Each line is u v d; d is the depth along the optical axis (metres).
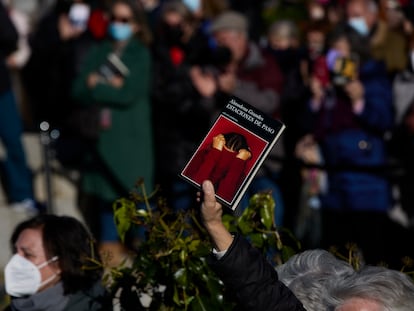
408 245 11.63
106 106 12.16
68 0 14.51
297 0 15.27
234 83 11.27
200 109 11.28
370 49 11.86
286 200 11.76
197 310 5.71
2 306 7.63
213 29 11.30
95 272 6.63
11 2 16.81
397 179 11.67
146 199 6.16
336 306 4.43
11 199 13.84
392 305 4.32
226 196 4.98
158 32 11.85
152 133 12.16
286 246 5.98
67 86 13.49
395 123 11.61
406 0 13.22
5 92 13.59
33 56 14.40
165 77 11.59
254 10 16.06
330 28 12.94
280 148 11.77
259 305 4.80
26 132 15.87
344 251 7.17
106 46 12.19
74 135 12.77
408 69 11.67
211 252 4.91
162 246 5.88
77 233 6.66
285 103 11.95
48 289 6.59
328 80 11.73
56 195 14.16
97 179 12.38
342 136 11.62
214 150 5.07
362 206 11.62
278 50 12.58
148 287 6.03
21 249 6.63
